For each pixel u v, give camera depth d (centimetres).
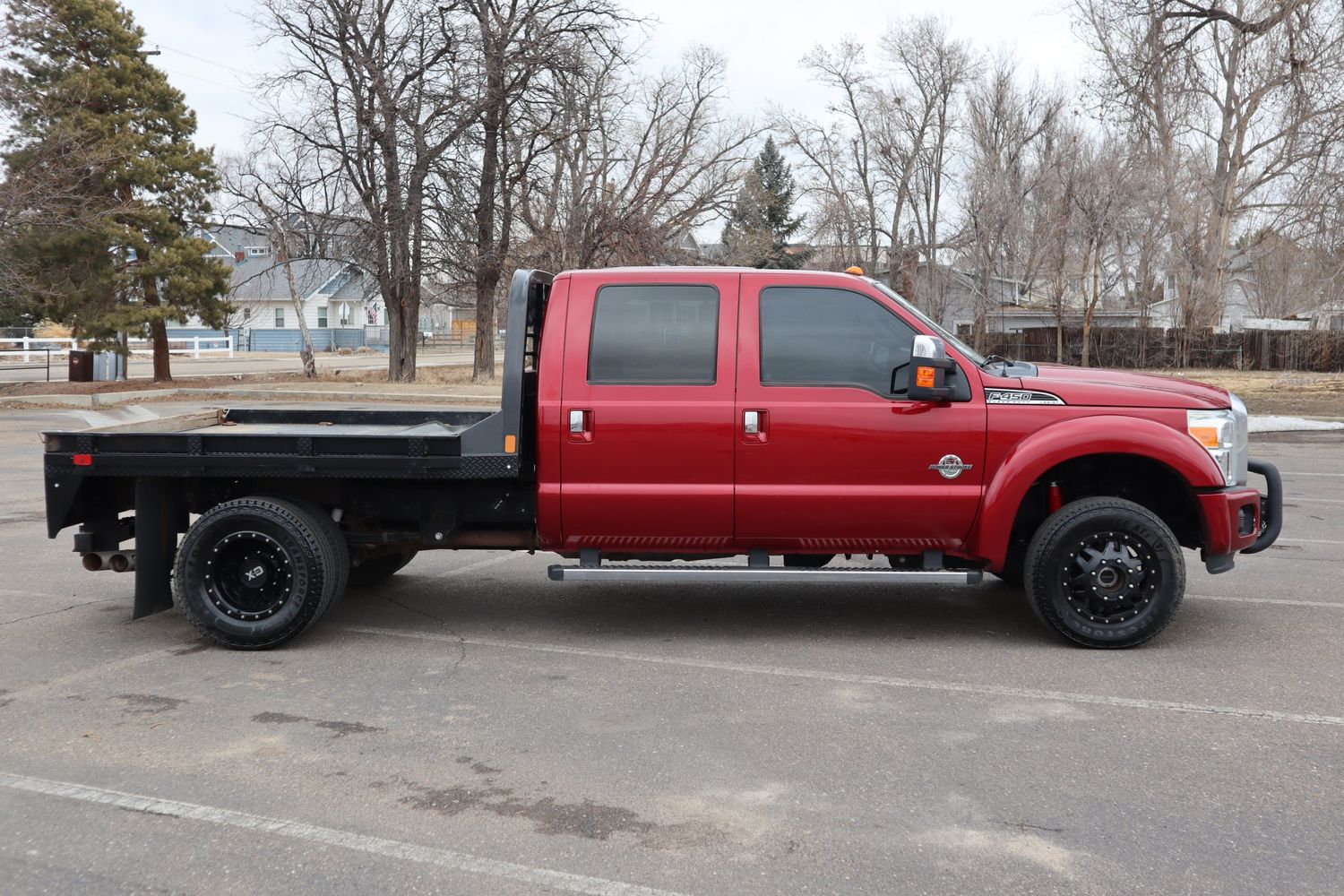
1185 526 631
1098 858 343
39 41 2900
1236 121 4128
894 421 580
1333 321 4034
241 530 593
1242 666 555
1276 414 2278
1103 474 630
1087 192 3888
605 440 589
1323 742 445
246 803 392
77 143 2638
